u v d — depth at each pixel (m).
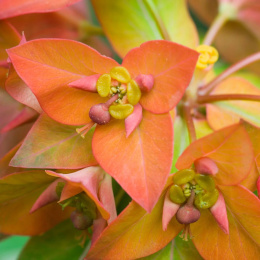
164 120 0.12
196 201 0.12
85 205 0.12
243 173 0.11
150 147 0.12
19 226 0.13
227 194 0.12
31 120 0.13
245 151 0.11
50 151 0.12
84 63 0.12
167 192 0.12
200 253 0.12
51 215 0.13
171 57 0.11
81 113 0.12
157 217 0.12
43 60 0.12
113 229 0.11
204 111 0.14
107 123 0.12
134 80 0.12
